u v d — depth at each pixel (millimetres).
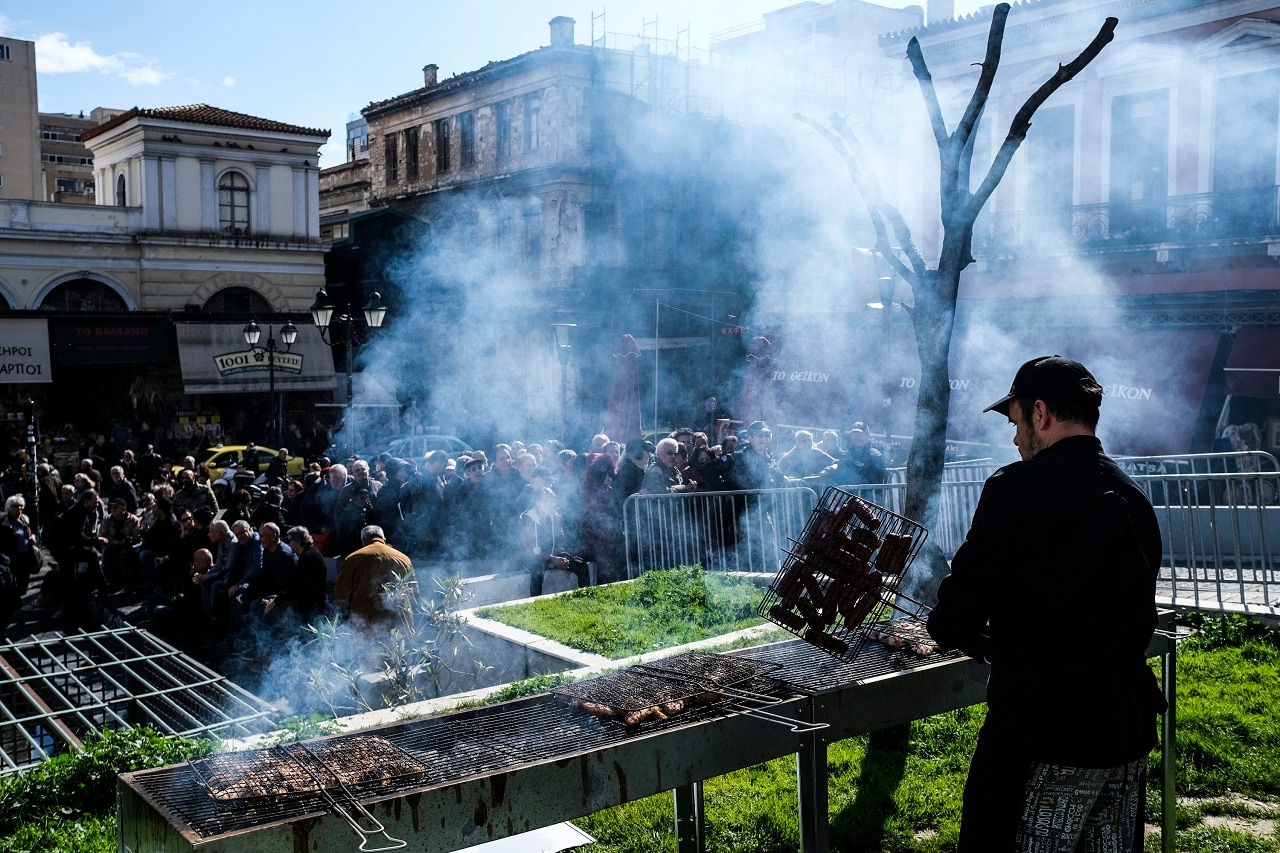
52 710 9648
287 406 37500
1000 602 3180
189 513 14211
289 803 3049
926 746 6086
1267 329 20047
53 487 19203
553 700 4074
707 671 4277
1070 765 3018
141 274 37469
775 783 5648
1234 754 5871
